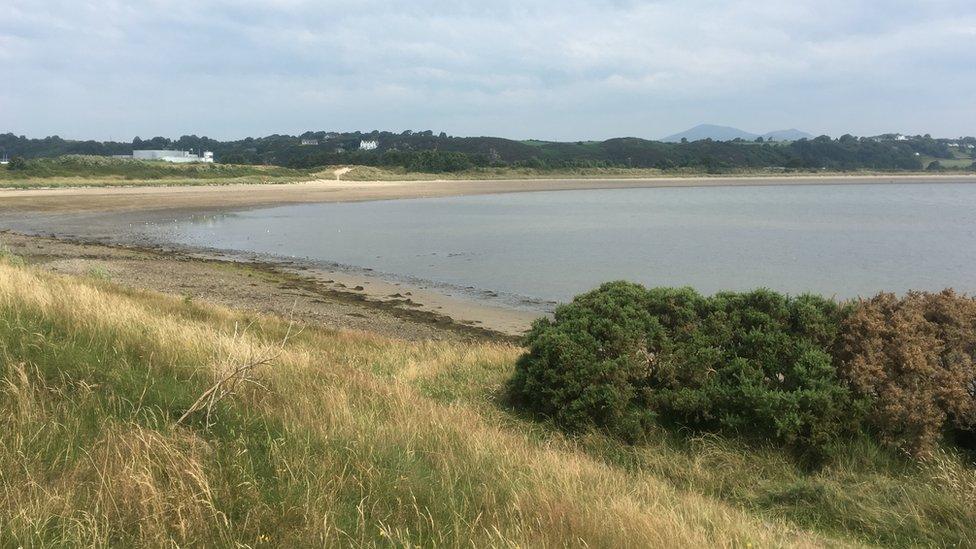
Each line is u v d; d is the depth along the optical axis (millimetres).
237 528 3348
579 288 26172
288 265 29359
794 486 5590
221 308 14766
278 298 21125
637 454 6434
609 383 6980
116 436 3994
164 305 12609
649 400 6930
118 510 3260
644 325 7363
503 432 6465
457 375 9594
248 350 6629
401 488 4125
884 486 5504
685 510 4859
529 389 7586
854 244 42125
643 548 3820
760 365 6699
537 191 101000
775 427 6191
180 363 5867
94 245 32531
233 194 74375
